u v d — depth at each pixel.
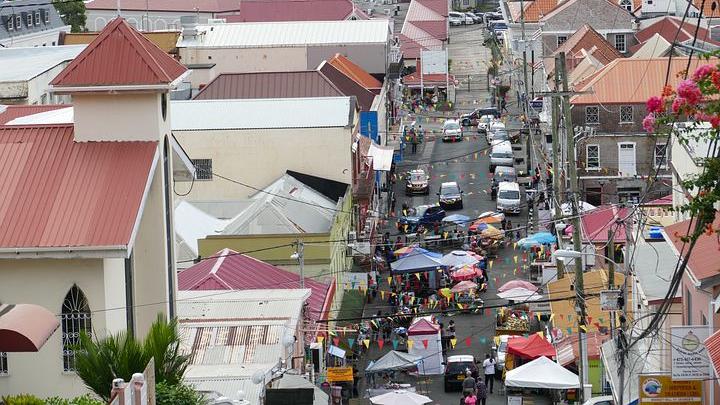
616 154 180.62
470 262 144.25
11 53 170.25
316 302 114.56
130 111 79.62
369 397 109.44
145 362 63.62
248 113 156.38
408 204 188.50
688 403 71.94
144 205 77.62
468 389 110.12
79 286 74.31
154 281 81.31
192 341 91.25
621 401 78.50
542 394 110.69
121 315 77.56
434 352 119.75
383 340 128.12
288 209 136.38
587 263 132.50
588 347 107.38
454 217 168.25
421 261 144.00
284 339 90.44
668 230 86.62
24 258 73.50
